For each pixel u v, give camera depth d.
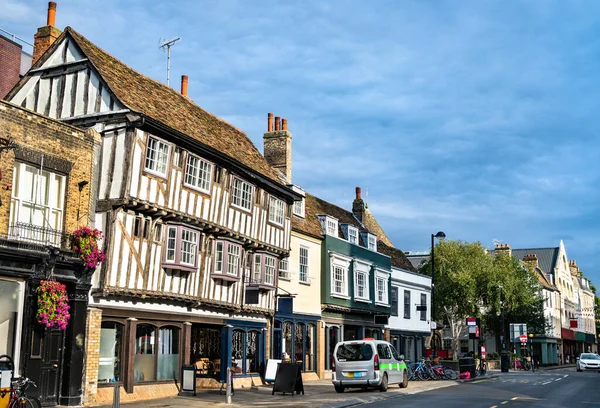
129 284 17.70
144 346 18.97
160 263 18.88
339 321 32.56
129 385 17.95
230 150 23.17
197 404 16.91
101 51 20.30
